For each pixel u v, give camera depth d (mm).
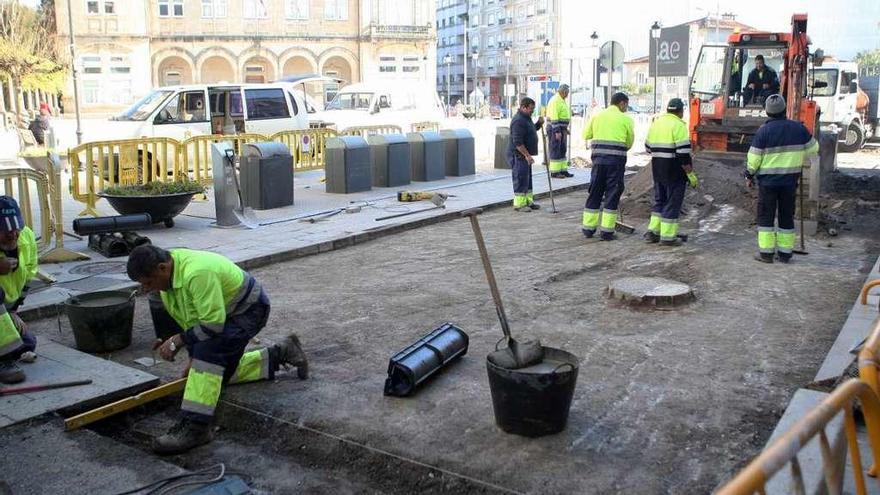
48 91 43125
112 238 9031
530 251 9516
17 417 4570
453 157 16922
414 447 4309
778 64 16844
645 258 9023
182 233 10453
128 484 3938
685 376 5293
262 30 56406
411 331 6406
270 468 4301
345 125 21547
